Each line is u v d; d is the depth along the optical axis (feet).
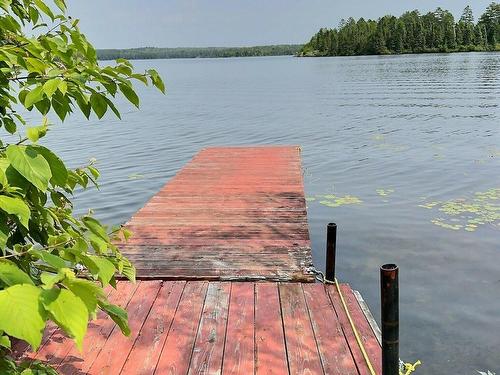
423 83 107.86
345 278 16.25
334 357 8.49
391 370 6.93
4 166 3.73
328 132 50.90
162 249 14.42
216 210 18.79
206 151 34.63
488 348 11.94
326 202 25.36
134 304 10.63
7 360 4.21
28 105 3.95
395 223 21.50
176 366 8.23
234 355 8.57
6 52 4.11
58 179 4.12
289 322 9.78
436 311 13.76
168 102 96.17
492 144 39.88
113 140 50.39
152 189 30.42
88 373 7.95
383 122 55.62
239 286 11.64
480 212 22.41
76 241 4.42
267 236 15.46
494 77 115.03
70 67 4.82
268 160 30.37
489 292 14.83
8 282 2.97
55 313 2.69
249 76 188.55
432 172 31.04
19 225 4.82
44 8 4.86
